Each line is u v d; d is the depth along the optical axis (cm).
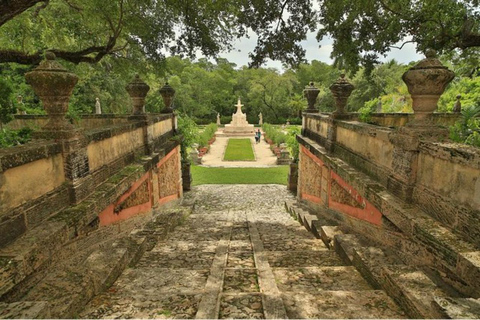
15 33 953
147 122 741
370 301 277
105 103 2389
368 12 737
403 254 362
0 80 648
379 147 466
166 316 262
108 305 280
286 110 5181
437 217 322
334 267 378
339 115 693
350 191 584
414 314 238
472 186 270
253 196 1287
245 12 752
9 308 213
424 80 347
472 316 188
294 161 1352
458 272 252
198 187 1423
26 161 310
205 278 357
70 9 944
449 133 362
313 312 264
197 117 5200
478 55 874
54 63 371
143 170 637
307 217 736
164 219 742
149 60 987
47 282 287
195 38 836
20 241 291
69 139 382
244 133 3725
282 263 433
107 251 390
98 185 478
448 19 716
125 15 856
